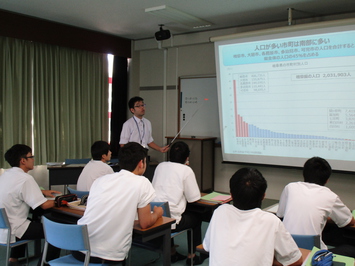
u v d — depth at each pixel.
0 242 2.72
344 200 4.70
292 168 4.79
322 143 4.52
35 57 5.31
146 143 5.08
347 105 4.30
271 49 4.75
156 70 6.53
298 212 2.31
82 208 2.68
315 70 4.46
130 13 4.91
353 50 4.18
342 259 1.62
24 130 5.23
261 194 1.67
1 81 4.97
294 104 4.66
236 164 5.63
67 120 5.69
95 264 2.18
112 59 6.40
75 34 5.61
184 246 3.76
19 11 4.86
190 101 6.07
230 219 1.67
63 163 5.00
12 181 2.75
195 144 5.57
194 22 5.25
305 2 4.34
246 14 4.88
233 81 5.12
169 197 2.98
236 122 5.19
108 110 6.35
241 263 1.57
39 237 2.84
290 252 1.65
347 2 4.32
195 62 6.02
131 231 2.23
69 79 5.72
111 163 5.17
